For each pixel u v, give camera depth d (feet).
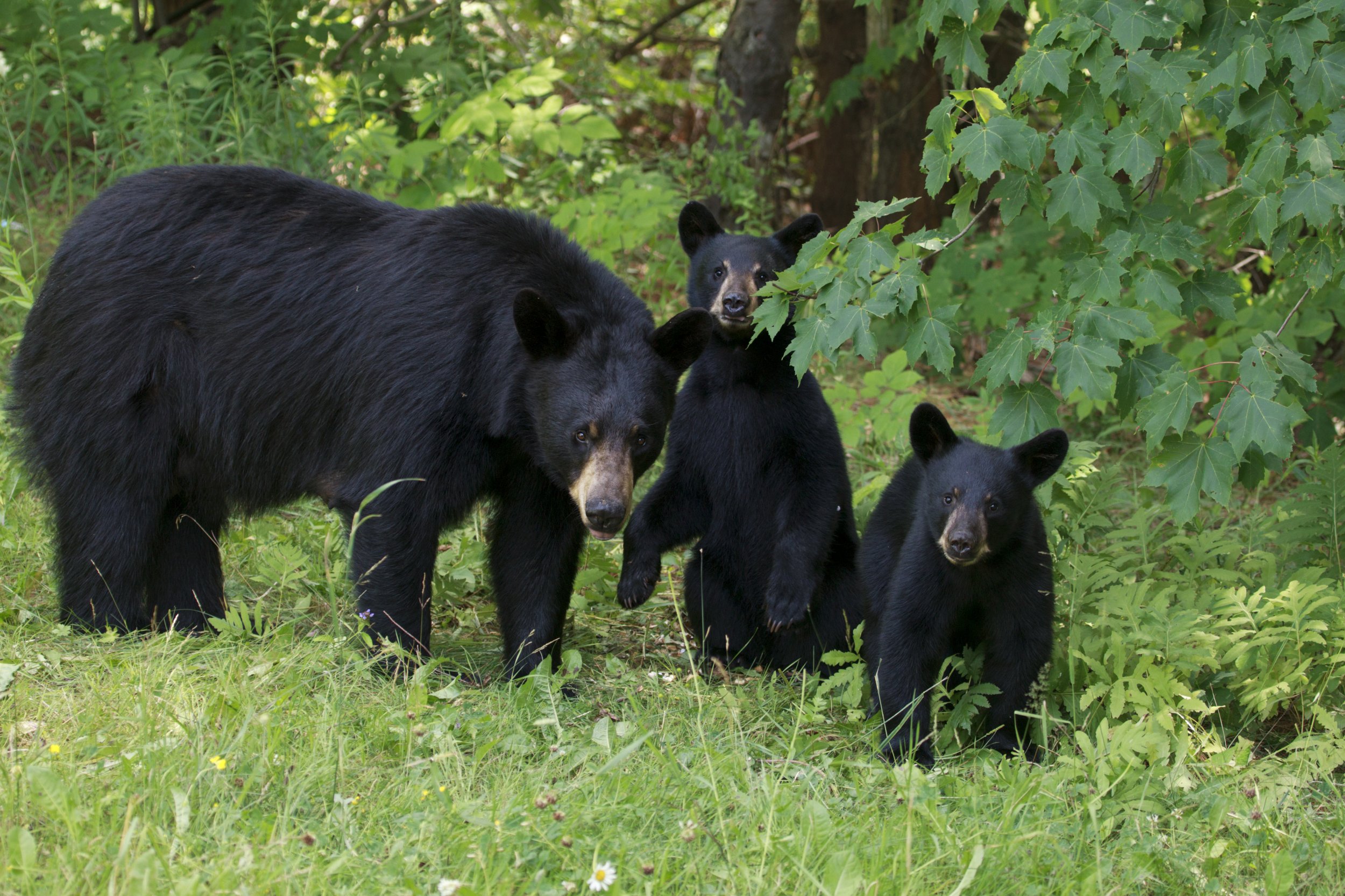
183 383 27.99
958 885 18.40
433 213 28.32
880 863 18.60
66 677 24.39
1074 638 27.22
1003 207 28.43
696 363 32.68
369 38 64.13
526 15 80.02
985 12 29.76
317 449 28.27
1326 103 25.62
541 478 28.27
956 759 25.59
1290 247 30.22
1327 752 24.73
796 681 30.37
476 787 21.06
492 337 27.17
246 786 18.70
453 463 27.07
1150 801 22.03
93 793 18.71
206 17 62.69
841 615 32.07
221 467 28.76
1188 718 25.82
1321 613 27.99
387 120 60.44
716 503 32.27
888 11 68.74
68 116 52.06
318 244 28.14
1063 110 28.53
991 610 26.37
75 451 27.76
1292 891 19.86
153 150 47.78
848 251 28.19
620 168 60.34
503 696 25.61
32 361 28.55
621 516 25.71
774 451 31.83
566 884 17.13
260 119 52.39
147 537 28.45
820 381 51.98
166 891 16.21
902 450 42.57
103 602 28.22
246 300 27.84
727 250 33.14
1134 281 28.84
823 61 74.79
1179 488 27.09
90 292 27.61
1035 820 21.06
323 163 52.70
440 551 34.09
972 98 27.71
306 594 31.68
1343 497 31.55
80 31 55.77
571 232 51.62
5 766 18.90
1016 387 29.43
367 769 20.89
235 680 23.72
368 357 27.07
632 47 81.97
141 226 27.84
